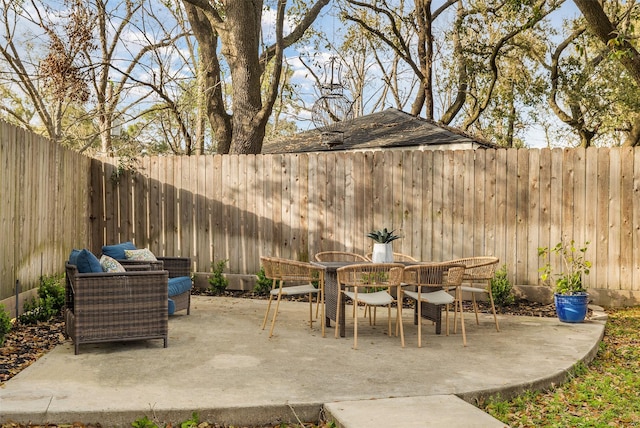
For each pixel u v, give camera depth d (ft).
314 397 12.42
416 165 27.53
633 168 25.34
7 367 14.79
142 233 31.17
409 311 24.54
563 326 21.18
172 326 20.45
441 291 19.81
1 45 43.65
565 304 21.79
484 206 26.84
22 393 12.46
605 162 25.62
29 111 62.69
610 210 25.61
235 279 29.73
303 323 21.33
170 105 37.81
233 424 11.75
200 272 30.53
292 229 29.25
